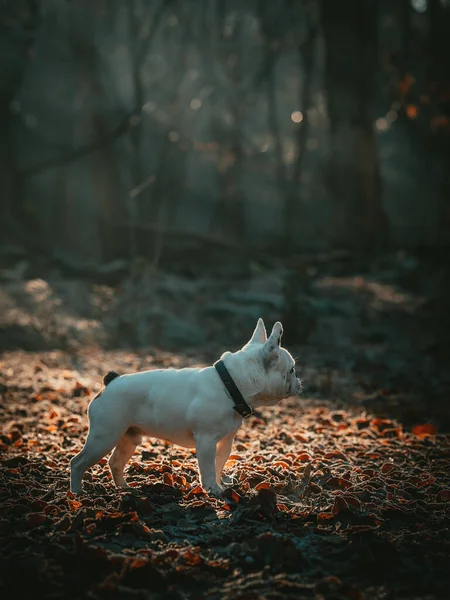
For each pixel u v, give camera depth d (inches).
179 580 165.3
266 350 223.8
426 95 990.4
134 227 1024.2
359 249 1079.0
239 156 1405.0
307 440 299.9
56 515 204.1
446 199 1599.4
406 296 745.0
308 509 213.2
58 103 1374.3
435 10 1396.4
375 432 321.4
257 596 158.1
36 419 328.5
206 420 217.5
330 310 641.6
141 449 275.0
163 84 1400.1
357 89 1122.7
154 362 479.8
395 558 176.6
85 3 1137.4
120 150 1267.2
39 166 1130.7
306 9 1371.8
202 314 636.1
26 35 1124.5
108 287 773.3
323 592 160.6
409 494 230.4
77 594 158.6
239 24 1369.3
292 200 1434.5
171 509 206.7
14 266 896.9
